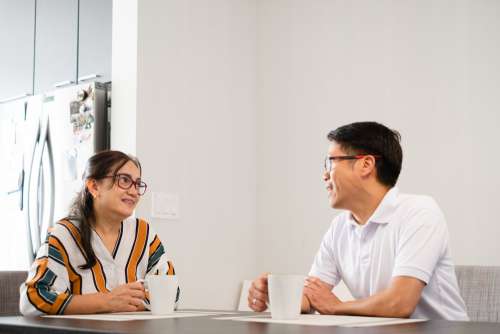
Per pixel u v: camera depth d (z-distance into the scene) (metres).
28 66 3.44
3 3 3.62
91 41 3.11
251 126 3.34
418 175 2.86
